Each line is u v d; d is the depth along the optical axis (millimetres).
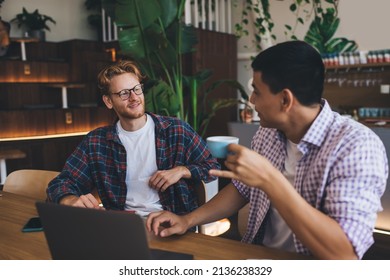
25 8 7398
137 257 808
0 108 5953
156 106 3193
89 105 6500
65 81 6977
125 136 1860
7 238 1243
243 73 6473
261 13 6066
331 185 1000
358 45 5617
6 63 6184
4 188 1992
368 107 5574
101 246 820
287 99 1017
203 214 1363
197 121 4047
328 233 905
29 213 1495
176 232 1227
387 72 5406
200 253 1096
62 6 7848
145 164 1829
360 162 982
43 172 1999
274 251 1097
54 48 7332
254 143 1426
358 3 5551
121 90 1763
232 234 3094
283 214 932
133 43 3285
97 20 7676
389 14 5344
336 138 1060
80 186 1844
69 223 824
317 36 5855
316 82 1021
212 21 6168
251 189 1364
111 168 1854
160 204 1812
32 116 5578
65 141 5578
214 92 5754
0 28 6309
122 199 1834
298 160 1154
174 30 3369
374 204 970
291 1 6004
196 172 1798
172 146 1875
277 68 999
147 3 3184
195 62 5324
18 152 4254
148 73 3441
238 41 6484
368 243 961
